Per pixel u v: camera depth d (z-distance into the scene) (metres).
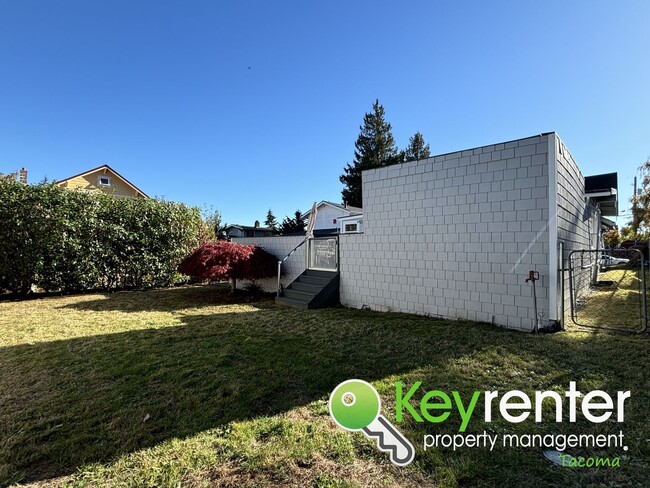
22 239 7.97
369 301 6.95
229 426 2.28
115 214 9.47
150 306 7.30
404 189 6.32
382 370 3.28
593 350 3.71
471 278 5.44
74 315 6.25
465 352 3.78
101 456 1.96
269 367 3.39
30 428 2.27
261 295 8.99
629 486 1.66
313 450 2.00
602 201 10.93
